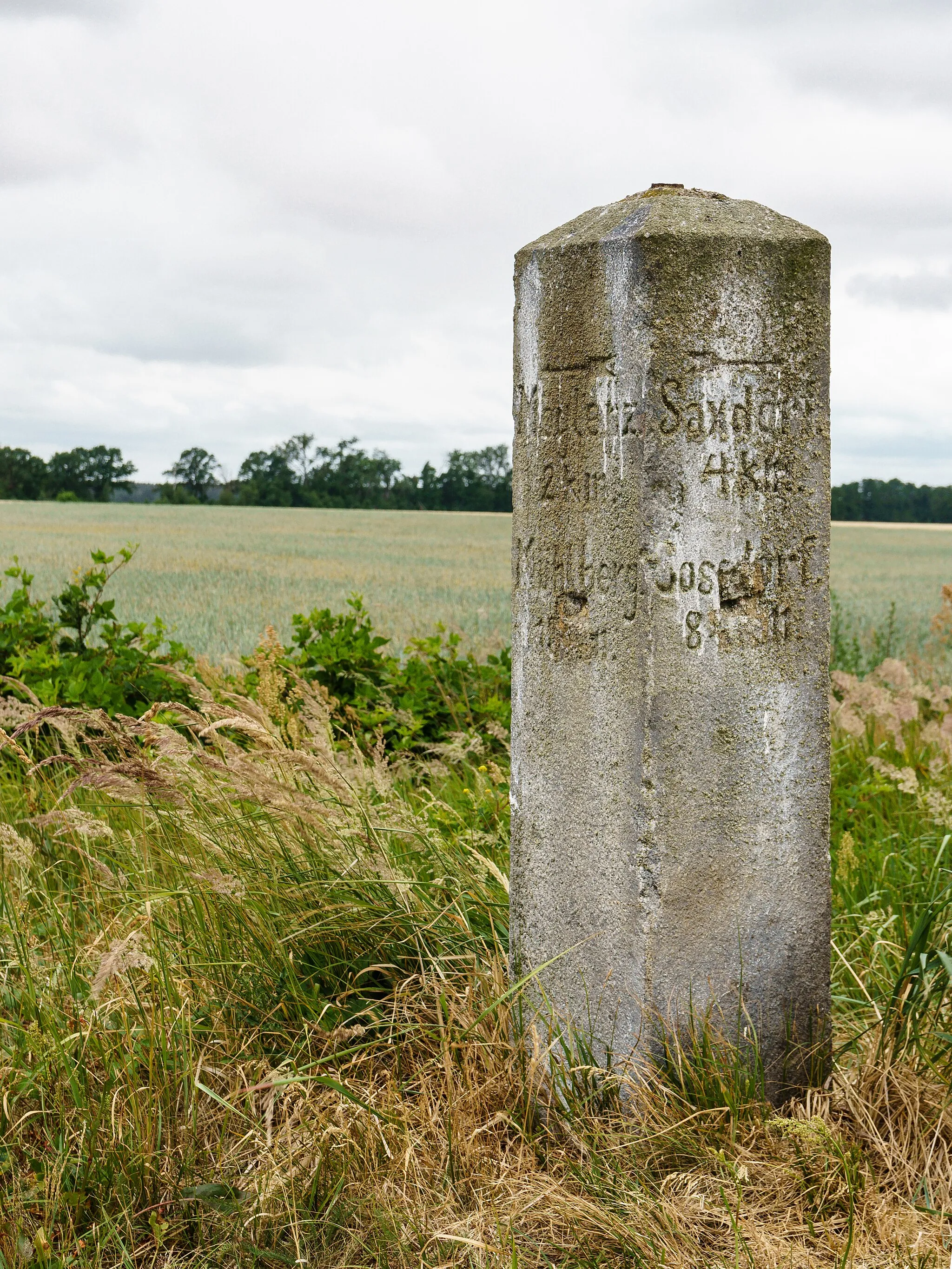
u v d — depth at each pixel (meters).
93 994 2.56
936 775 4.97
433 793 4.54
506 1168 2.45
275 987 2.95
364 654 6.09
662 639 2.39
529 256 2.63
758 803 2.53
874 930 3.39
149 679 5.82
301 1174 2.38
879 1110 2.52
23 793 4.37
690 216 2.39
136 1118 2.46
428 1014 2.90
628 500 2.40
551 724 2.68
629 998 2.52
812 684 2.58
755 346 2.43
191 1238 2.27
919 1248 2.17
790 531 2.52
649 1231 2.21
